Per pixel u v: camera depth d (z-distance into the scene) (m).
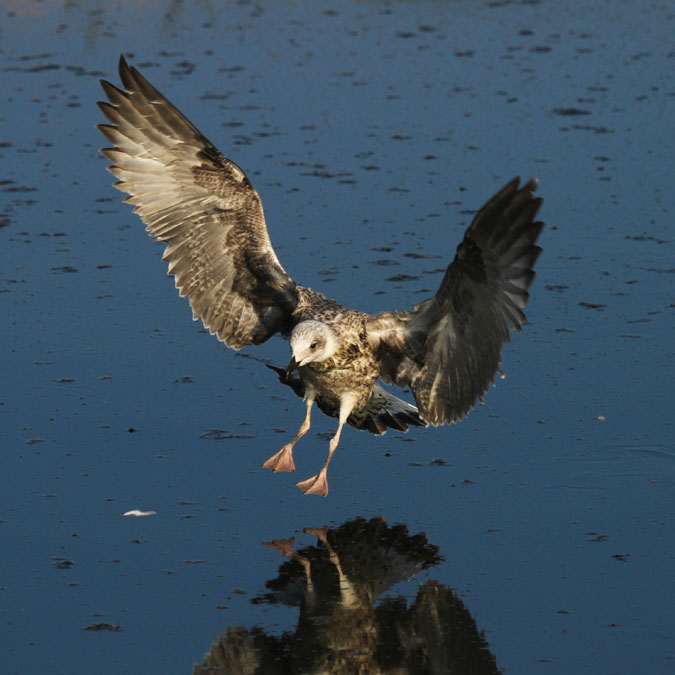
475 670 8.65
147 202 11.35
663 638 8.94
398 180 19.14
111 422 12.69
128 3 30.88
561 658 8.73
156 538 10.58
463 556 10.23
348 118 22.03
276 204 18.27
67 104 22.89
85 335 14.66
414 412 11.82
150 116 10.94
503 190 8.69
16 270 16.36
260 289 11.49
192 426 12.67
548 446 12.09
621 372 13.49
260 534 10.66
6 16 29.64
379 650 8.91
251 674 8.64
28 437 12.32
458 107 22.56
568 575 9.87
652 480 11.38
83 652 8.89
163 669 8.69
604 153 20.06
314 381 11.38
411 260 16.41
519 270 9.20
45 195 18.92
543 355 13.96
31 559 10.18
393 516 10.94
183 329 14.98
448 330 10.24
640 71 24.55
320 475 11.29
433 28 28.41
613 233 17.22
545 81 24.00
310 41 27.20
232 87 23.75
